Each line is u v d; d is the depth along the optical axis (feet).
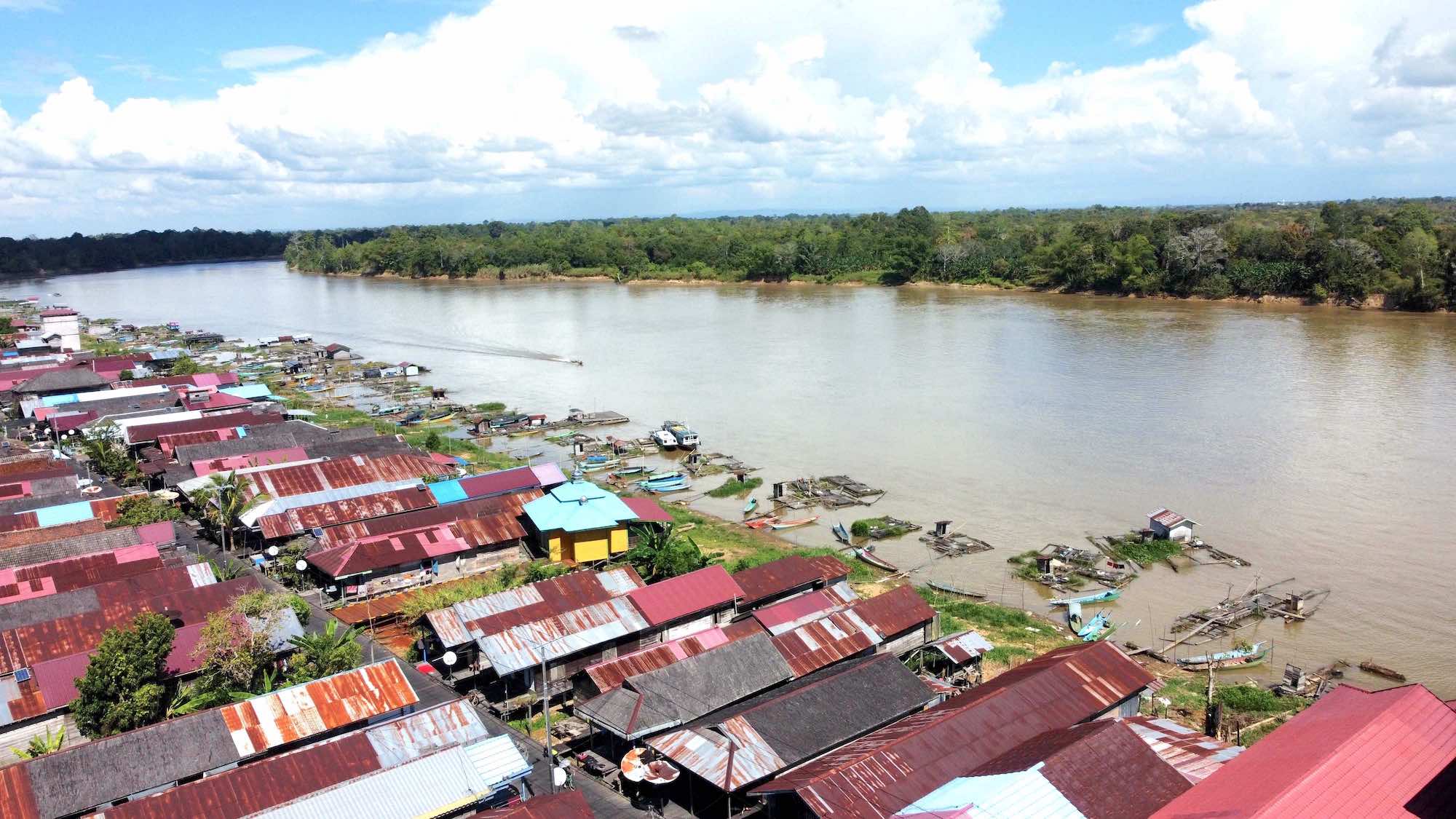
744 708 148.05
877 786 125.08
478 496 266.36
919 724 140.97
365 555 219.20
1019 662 188.34
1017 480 309.22
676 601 188.03
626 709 148.36
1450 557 238.89
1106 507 282.15
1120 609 218.59
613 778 146.61
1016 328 589.32
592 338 619.67
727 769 132.98
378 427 399.85
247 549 248.52
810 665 168.04
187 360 496.64
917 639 189.67
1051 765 121.19
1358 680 182.60
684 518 283.59
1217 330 553.64
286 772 127.75
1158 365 461.78
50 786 125.70
